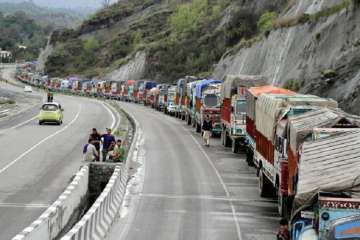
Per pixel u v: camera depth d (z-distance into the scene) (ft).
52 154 132.57
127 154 122.62
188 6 539.29
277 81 222.28
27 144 148.46
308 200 51.24
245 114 144.46
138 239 72.23
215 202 93.97
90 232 64.75
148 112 300.40
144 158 136.36
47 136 167.02
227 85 154.92
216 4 498.28
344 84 155.84
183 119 250.78
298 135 66.39
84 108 301.02
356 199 49.85
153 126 214.28
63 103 347.97
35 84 617.62
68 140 158.61
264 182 96.89
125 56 591.37
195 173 118.42
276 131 83.30
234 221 82.48
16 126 195.52
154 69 468.75
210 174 117.80
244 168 125.80
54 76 649.61
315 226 51.16
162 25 597.11
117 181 91.50
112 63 592.19
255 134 108.99
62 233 73.20
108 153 115.03
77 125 203.10
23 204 84.79
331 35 190.29
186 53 451.53
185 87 243.81
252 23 391.86
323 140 62.69
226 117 157.17
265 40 259.60
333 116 70.08
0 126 194.59
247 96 127.95
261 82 148.77
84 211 90.84
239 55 295.48
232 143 149.48
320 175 53.52
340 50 180.04
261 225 80.59
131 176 113.60
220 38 421.59
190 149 153.48
